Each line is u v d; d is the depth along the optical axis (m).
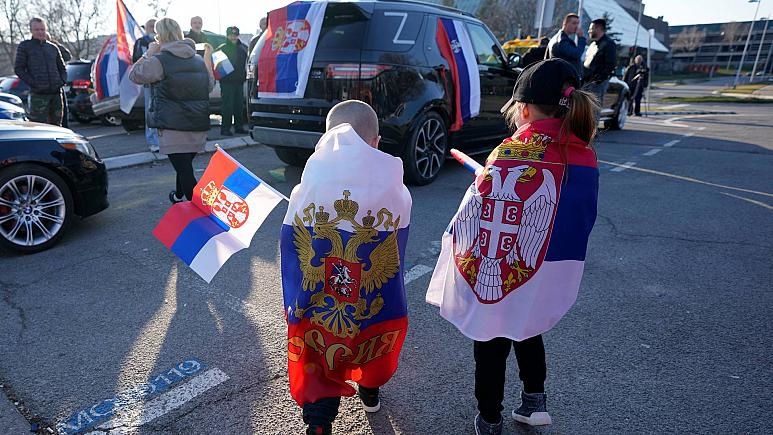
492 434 2.12
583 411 2.36
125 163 7.35
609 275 3.79
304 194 1.87
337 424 2.27
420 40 5.71
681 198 5.76
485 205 1.90
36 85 7.66
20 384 2.49
